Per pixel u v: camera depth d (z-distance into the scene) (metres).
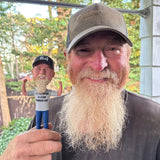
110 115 0.79
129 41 0.76
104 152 0.80
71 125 0.87
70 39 0.82
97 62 0.73
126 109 0.88
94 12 0.77
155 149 0.80
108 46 0.74
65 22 3.60
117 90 0.80
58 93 0.62
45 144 0.58
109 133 0.81
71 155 0.83
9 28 3.50
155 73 1.90
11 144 0.60
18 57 3.66
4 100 3.62
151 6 1.83
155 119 0.83
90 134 0.82
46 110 0.62
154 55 1.87
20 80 3.73
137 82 3.84
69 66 0.85
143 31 1.99
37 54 3.67
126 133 0.83
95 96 0.77
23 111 3.79
